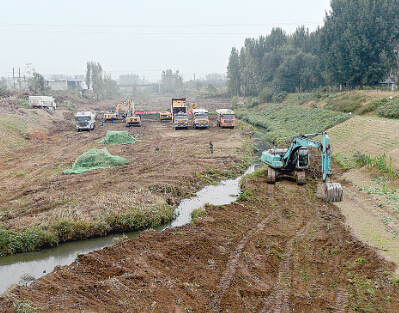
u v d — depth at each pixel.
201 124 51.31
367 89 51.91
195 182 23.97
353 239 13.60
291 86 78.38
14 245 14.38
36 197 19.80
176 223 17.47
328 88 66.75
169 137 44.06
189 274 11.64
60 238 15.39
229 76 110.50
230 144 38.28
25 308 9.49
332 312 9.49
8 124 42.50
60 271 11.97
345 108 45.84
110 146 37.44
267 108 73.19
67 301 9.95
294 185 22.58
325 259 12.56
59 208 17.69
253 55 97.69
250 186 22.50
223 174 26.56
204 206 18.88
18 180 23.78
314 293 10.49
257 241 14.23
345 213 16.78
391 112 37.41
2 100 61.66
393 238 13.40
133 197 19.39
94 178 24.11
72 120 65.62
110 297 10.19
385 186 19.34
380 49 51.00
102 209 17.55
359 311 9.41
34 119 51.75
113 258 12.88
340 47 55.97
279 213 17.62
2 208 18.16
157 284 10.90
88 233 15.73
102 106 98.44
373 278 10.82
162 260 12.45
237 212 18.00
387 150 26.44
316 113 49.72
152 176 24.50
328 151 17.95
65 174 25.50
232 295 10.38
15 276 12.49
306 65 75.81
